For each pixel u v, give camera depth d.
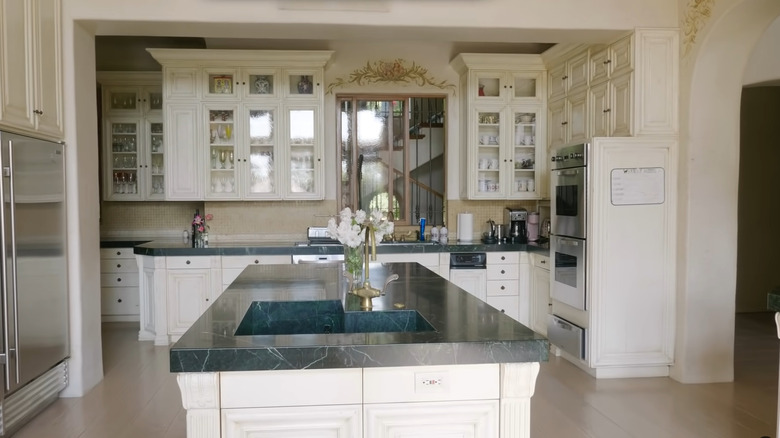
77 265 3.72
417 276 3.37
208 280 5.07
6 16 3.00
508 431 1.86
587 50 4.71
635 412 3.43
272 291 2.84
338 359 1.76
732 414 3.39
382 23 3.72
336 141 5.84
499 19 3.81
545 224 5.82
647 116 4.01
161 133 6.03
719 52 3.78
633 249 4.02
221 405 1.78
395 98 5.89
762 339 5.30
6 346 2.95
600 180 3.98
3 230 2.94
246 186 5.41
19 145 3.09
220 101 5.34
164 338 5.04
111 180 6.03
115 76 5.90
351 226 2.74
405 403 1.83
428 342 1.81
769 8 3.43
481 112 5.60
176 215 6.34
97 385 3.94
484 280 5.32
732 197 3.96
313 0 3.67
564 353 4.65
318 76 5.41
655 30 3.97
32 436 3.08
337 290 2.88
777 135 6.63
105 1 3.63
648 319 4.05
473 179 5.62
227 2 3.64
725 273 3.98
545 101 5.64
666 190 4.03
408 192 5.96
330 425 1.81
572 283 4.27
